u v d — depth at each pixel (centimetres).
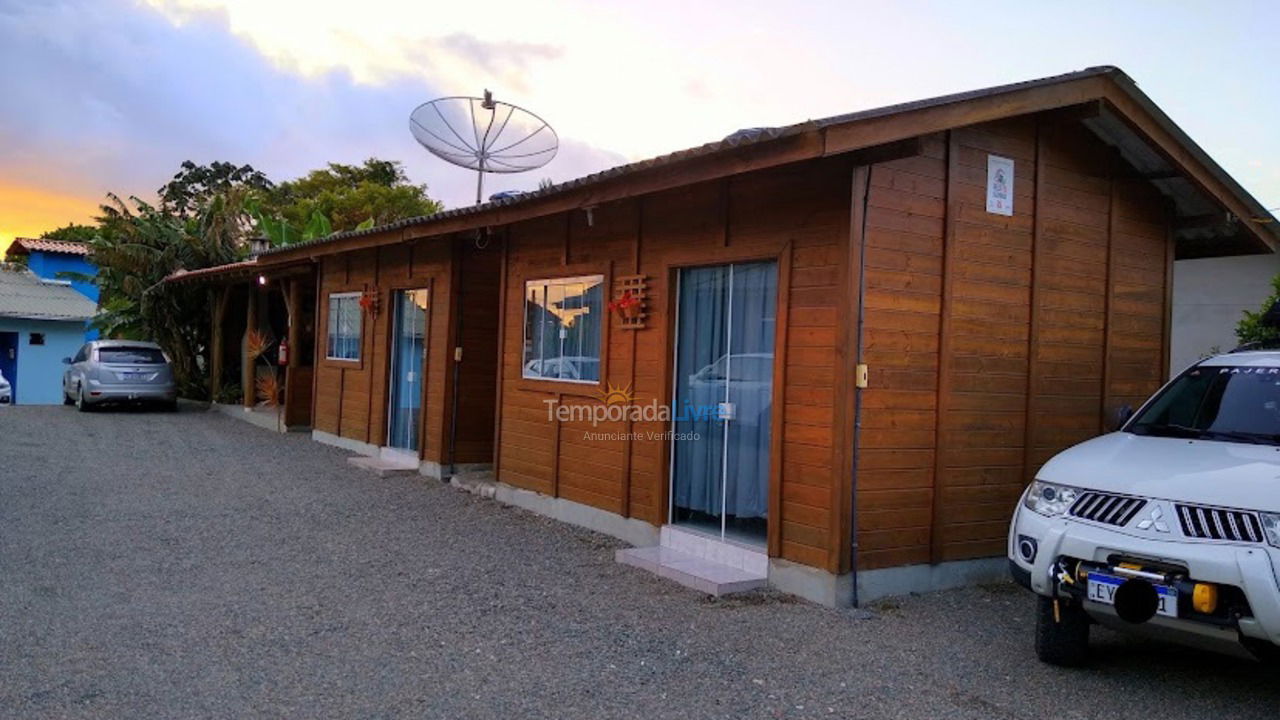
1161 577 378
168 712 377
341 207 3175
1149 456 439
